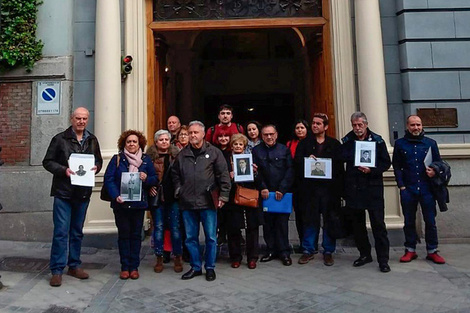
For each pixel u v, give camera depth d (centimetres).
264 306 426
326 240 575
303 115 1188
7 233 712
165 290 475
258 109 1426
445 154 687
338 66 732
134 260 519
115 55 706
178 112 1262
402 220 680
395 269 543
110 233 680
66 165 492
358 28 716
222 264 580
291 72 1405
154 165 547
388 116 712
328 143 580
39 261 589
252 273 536
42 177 714
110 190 505
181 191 515
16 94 726
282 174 579
